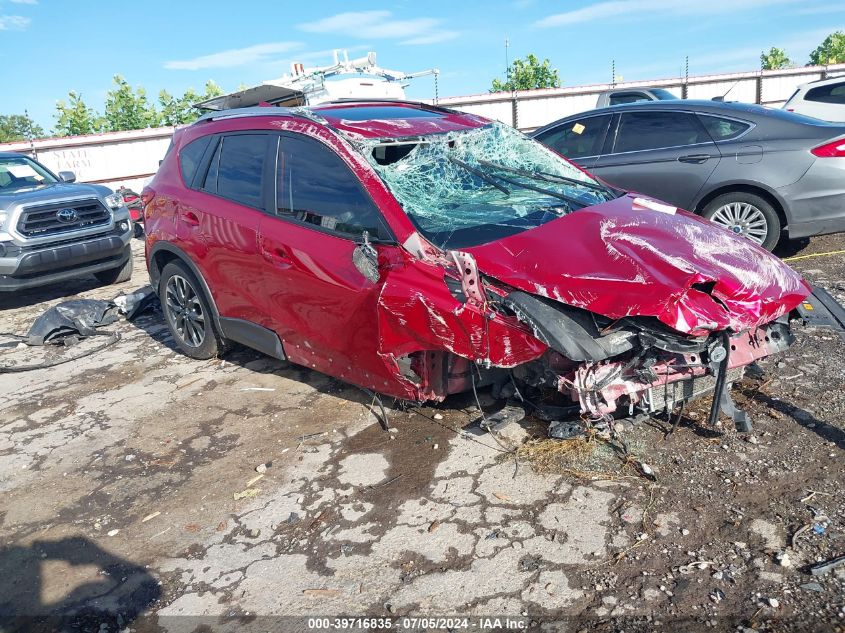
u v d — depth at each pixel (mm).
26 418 4410
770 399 3719
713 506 2873
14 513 3328
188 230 4660
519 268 3078
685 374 3131
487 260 3146
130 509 3277
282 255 3891
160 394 4586
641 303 2801
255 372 4820
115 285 8266
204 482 3449
